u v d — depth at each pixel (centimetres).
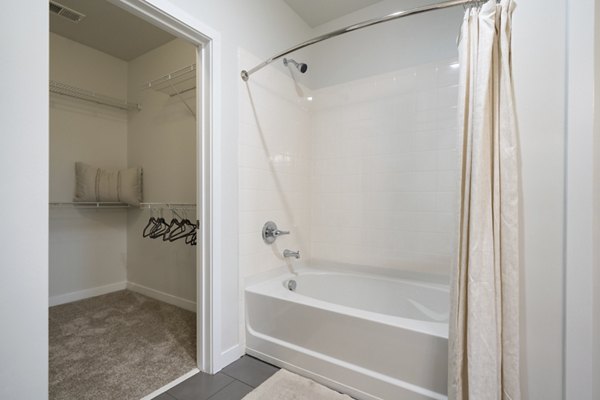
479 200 105
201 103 162
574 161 94
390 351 134
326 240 244
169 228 260
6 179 87
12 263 89
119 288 316
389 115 215
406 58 208
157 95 292
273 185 210
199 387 150
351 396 143
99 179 285
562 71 97
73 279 284
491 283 103
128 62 321
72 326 224
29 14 91
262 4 199
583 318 94
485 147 106
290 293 177
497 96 107
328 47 244
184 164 268
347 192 234
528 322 102
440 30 196
